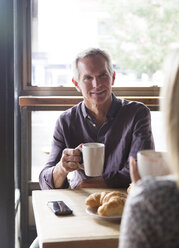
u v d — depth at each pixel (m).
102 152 1.38
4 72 2.33
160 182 0.67
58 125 1.87
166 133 0.65
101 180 1.60
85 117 1.83
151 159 1.05
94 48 1.83
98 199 1.27
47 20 2.65
